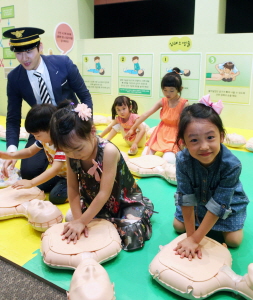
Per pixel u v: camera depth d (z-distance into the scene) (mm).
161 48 2906
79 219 1115
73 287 847
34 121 1325
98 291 818
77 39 3340
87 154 1022
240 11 3084
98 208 1107
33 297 950
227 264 975
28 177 1676
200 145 901
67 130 956
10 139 1707
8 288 987
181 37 2791
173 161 2025
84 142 988
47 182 1628
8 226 1335
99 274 874
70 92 1830
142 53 3000
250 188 1646
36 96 1728
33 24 2887
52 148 1449
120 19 3746
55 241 1070
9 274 1057
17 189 1378
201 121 897
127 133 2219
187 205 1047
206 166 1016
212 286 896
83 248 1036
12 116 1763
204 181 1043
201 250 1015
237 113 2730
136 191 1304
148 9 3594
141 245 1155
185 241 1019
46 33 3012
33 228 1283
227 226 1135
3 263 1117
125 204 1236
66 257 1013
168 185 1722
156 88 3016
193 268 934
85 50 3301
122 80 3170
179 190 1071
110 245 1062
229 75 2678
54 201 1508
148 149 2156
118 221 1188
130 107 2314
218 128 919
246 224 1312
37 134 1352
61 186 1524
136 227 1163
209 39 2693
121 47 3098
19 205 1394
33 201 1295
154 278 961
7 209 1371
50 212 1248
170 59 2883
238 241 1136
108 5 3691
